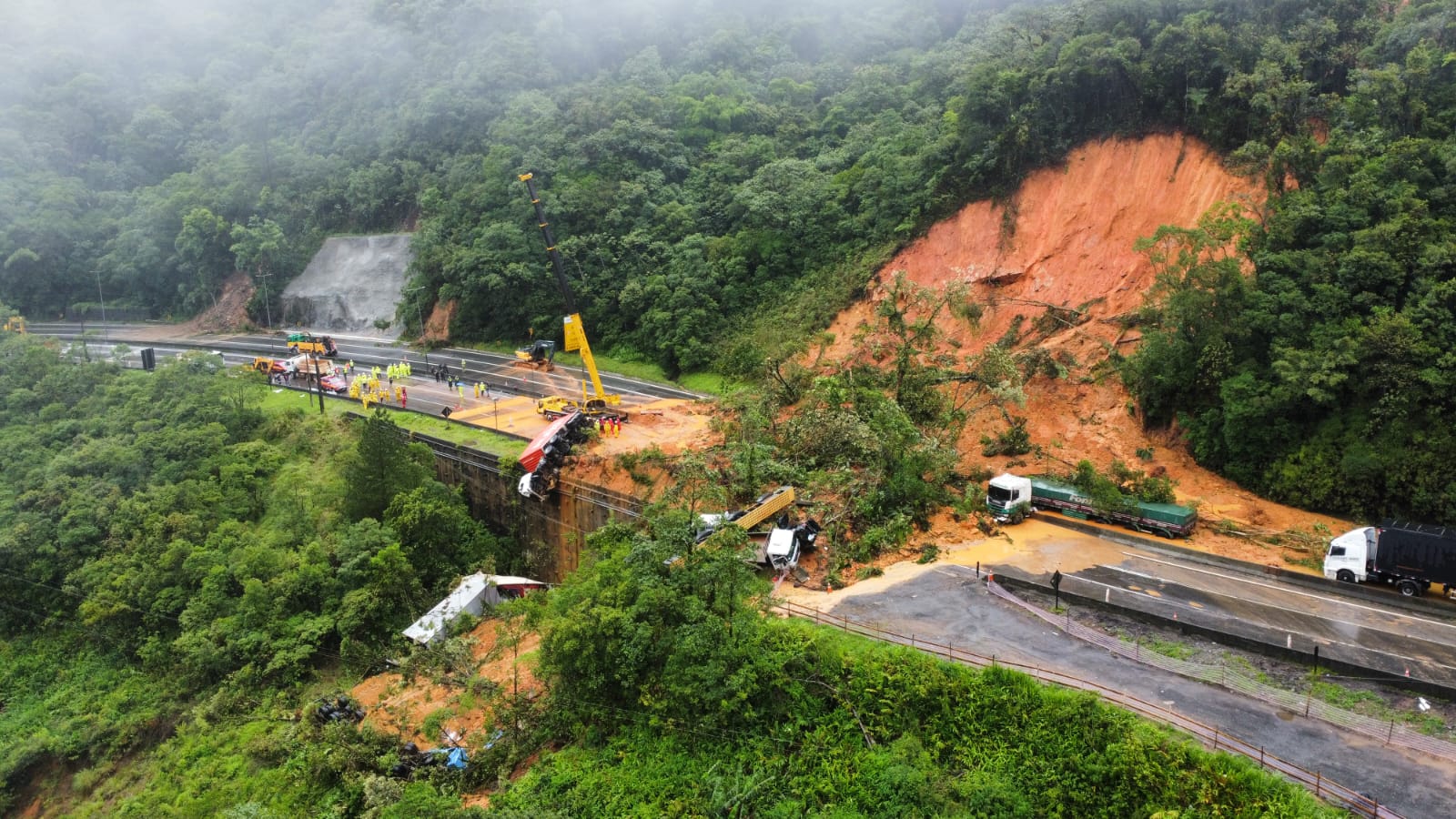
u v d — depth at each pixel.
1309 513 41.50
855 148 84.00
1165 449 47.72
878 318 63.75
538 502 55.66
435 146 111.19
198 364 77.25
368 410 70.62
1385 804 22.44
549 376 79.50
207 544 52.88
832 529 41.59
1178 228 46.94
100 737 45.03
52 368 78.62
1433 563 33.28
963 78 85.06
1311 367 41.19
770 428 53.09
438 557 51.12
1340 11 54.59
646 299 81.31
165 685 46.81
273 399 76.31
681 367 76.00
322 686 43.06
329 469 60.06
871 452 46.72
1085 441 49.66
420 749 33.69
